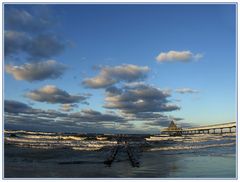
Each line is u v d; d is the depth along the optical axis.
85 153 27.33
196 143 40.28
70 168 17.23
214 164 18.02
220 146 31.89
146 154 25.53
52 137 50.47
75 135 54.59
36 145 35.38
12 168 16.69
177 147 32.66
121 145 36.59
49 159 22.34
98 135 54.69
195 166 17.25
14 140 41.81
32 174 15.11
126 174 15.02
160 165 18.06
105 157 23.84
